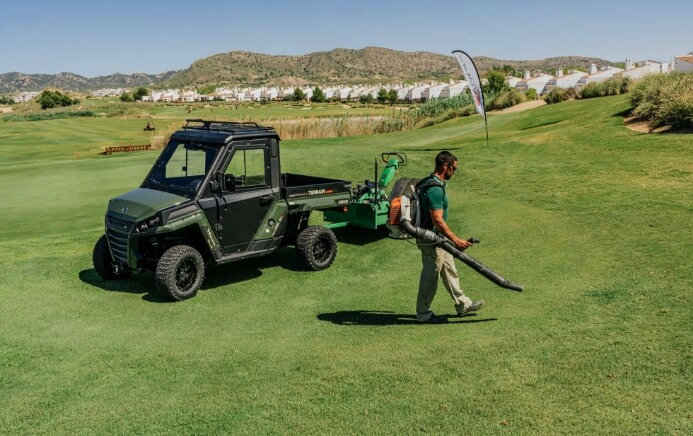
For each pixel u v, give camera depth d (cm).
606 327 527
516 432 373
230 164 763
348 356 517
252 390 459
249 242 791
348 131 3684
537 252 820
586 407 396
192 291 721
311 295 724
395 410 411
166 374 500
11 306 685
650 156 1360
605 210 981
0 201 1622
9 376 503
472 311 623
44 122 8662
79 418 427
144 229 717
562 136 1859
